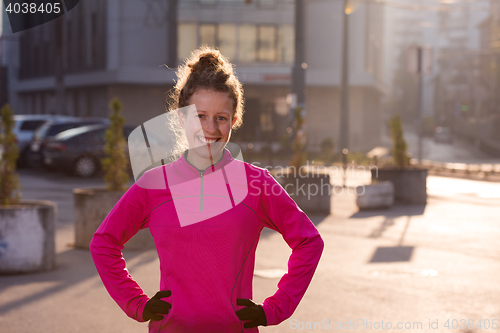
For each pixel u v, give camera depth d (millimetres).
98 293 5609
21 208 6500
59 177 19359
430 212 11844
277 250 7656
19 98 54938
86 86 42500
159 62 40312
